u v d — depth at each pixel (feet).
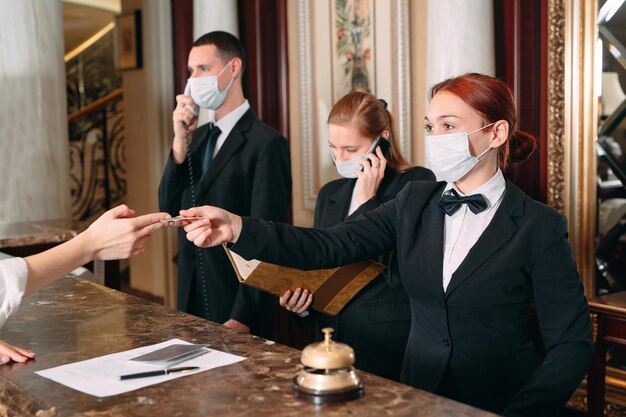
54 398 4.95
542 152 12.26
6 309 5.94
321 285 8.50
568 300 6.61
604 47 11.62
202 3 17.46
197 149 11.62
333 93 15.76
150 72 20.57
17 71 15.02
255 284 8.20
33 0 15.14
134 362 5.68
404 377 7.39
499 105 6.93
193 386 5.10
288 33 16.80
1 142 15.01
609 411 11.90
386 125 9.32
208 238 7.15
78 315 7.34
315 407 4.63
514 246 6.70
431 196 7.47
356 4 15.05
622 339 9.64
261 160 10.92
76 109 37.06
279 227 7.39
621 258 11.76
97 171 30.89
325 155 16.10
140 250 6.68
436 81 12.42
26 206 15.28
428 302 7.07
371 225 7.74
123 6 21.49
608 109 11.67
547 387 6.42
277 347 6.09
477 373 6.81
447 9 12.23
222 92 11.23
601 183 11.83
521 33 12.45
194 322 7.01
